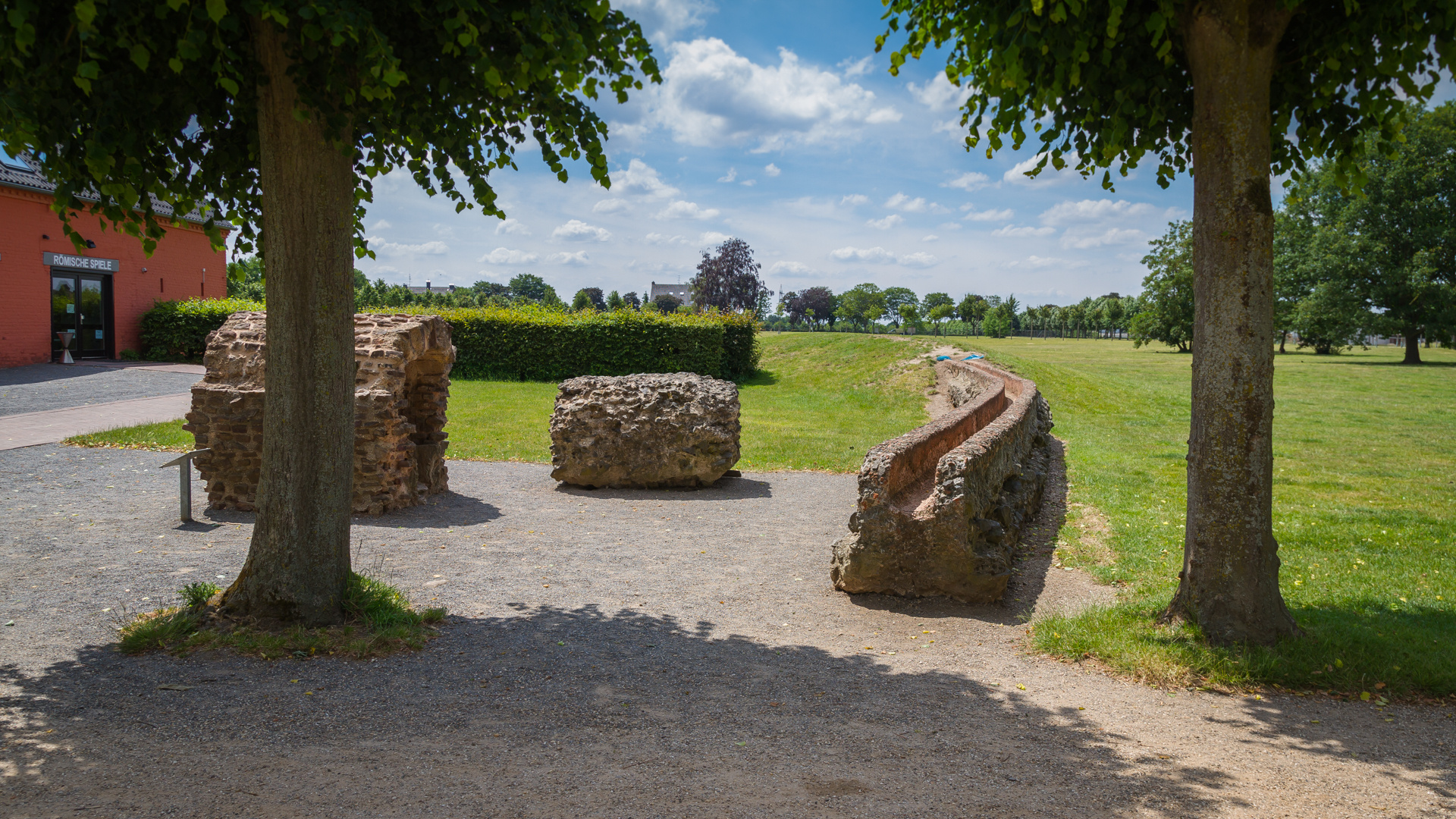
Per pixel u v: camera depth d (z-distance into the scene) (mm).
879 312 134500
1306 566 7898
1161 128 6273
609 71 5352
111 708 4129
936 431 8398
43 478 10742
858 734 4074
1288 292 58906
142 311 28375
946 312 141750
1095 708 4520
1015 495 8656
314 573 5363
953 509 6559
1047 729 4203
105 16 4117
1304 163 6410
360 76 4859
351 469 5590
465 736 3896
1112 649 5297
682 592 6887
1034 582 7355
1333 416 24469
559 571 7457
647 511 10336
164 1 4117
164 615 5574
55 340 25375
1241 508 5316
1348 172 6133
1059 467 13977
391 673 4742
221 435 9359
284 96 4977
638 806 3223
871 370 28688
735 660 5258
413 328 10117
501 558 7859
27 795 3188
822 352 33562
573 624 5918
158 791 3250
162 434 13906
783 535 9188
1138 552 8125
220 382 9555
